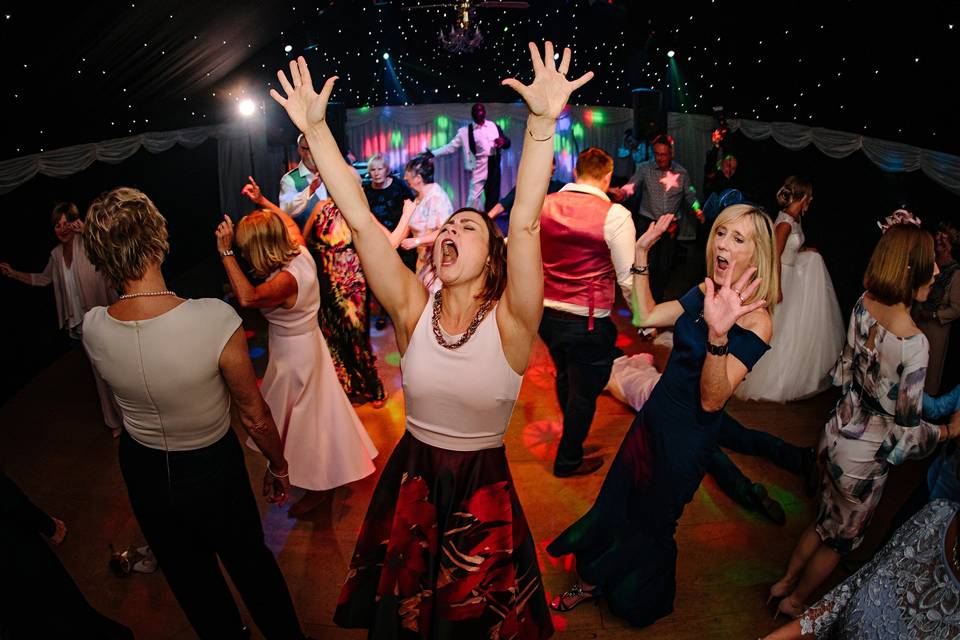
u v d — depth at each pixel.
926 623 1.27
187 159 8.16
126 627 2.49
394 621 1.92
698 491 3.55
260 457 3.98
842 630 1.47
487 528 1.88
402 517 1.91
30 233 5.24
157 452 2.07
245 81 8.51
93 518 3.46
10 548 2.13
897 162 4.75
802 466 3.58
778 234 4.41
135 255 1.94
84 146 5.33
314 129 1.77
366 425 4.29
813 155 6.28
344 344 4.32
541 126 1.58
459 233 1.75
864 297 2.47
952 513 1.29
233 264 2.92
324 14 9.59
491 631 1.91
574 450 3.61
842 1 5.08
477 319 1.79
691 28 8.30
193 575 2.24
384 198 5.32
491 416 1.85
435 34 11.08
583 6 10.46
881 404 2.40
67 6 3.47
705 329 2.34
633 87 10.08
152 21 4.33
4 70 3.86
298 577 2.99
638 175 6.00
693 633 2.69
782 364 4.51
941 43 4.18
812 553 2.71
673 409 2.41
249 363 2.13
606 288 3.28
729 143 7.12
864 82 5.07
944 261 3.87
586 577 2.73
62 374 5.29
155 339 1.96
